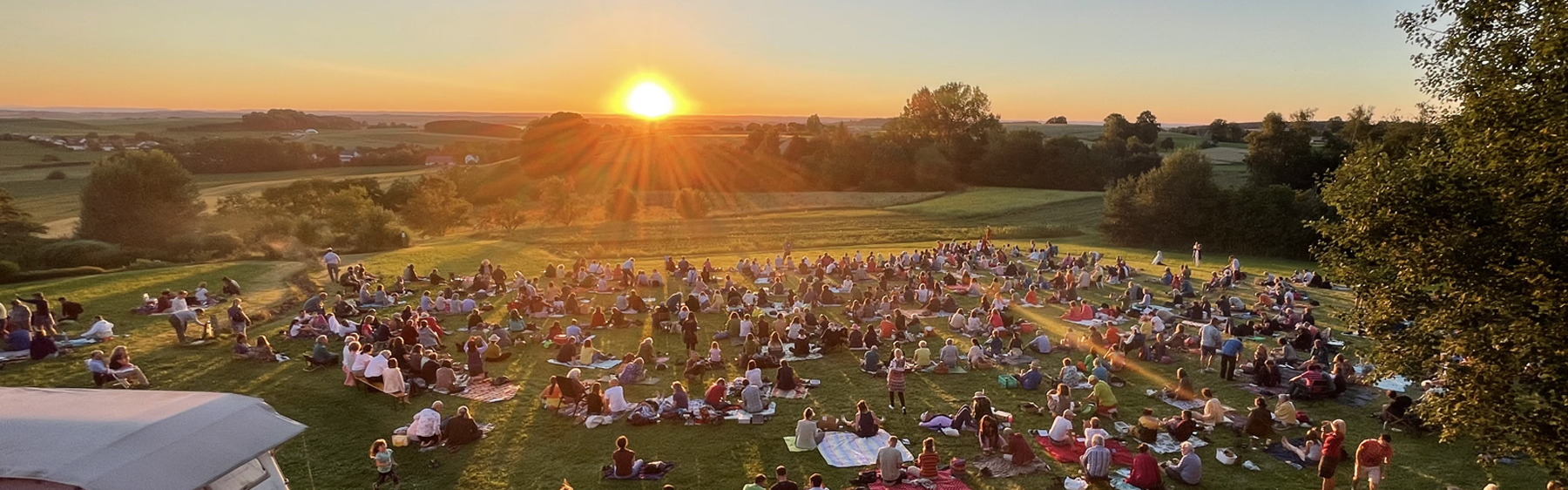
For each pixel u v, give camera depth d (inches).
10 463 374.6
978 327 1186.0
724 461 681.6
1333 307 1364.4
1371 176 513.7
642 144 6599.4
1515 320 420.2
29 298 1221.1
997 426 689.0
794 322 1088.8
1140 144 5767.7
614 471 643.5
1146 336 1107.3
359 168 6314.0
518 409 812.0
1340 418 785.6
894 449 628.4
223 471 414.3
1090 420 721.6
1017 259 2048.5
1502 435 454.6
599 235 2829.7
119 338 1014.4
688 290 1569.9
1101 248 2501.2
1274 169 3609.7
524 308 1295.5
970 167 5319.9
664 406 784.3
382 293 1352.1
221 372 903.7
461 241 2593.5
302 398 822.5
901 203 3966.5
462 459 682.2
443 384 855.1
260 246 2166.6
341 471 655.8
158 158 2667.3
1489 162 455.5
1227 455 665.0
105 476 373.1
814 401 847.7
